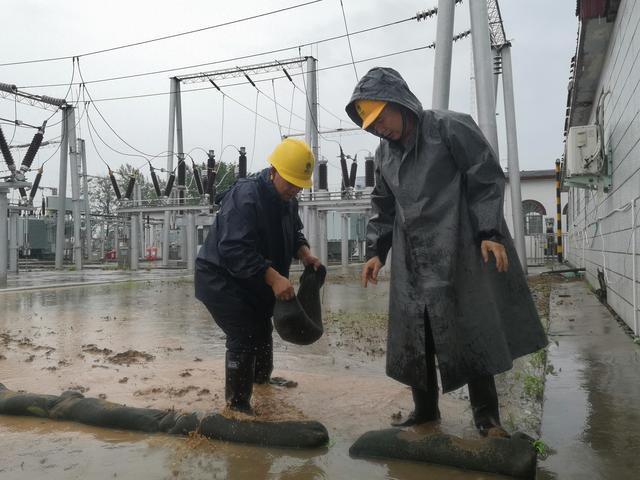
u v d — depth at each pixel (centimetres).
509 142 1669
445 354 268
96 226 5738
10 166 1409
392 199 315
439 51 859
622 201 676
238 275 318
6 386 407
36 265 3092
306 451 284
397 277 291
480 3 979
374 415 339
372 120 278
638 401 338
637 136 562
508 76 1670
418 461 265
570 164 830
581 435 286
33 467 264
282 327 315
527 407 335
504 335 274
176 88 2755
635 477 235
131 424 317
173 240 4031
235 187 336
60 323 754
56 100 2456
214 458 275
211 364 486
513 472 242
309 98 2436
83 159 3500
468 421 315
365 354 531
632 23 602
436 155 277
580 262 1656
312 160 340
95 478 251
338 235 3409
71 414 334
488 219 268
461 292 274
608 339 549
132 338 627
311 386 405
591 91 1107
